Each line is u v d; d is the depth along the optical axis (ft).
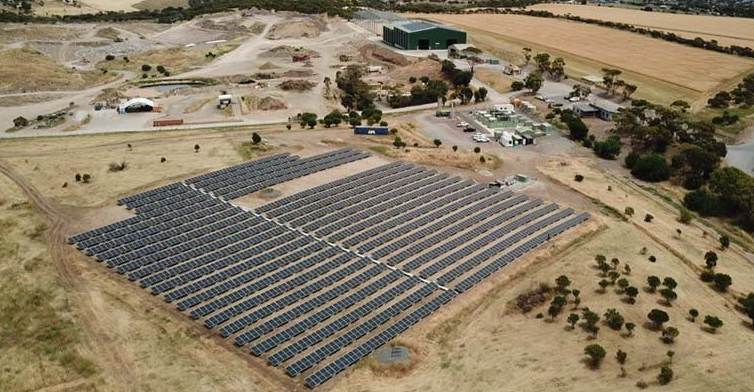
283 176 366.63
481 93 559.79
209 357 208.44
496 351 215.72
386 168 385.91
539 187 368.48
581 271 269.85
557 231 306.55
